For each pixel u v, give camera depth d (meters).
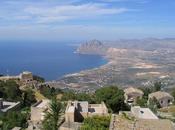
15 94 103.19
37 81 143.38
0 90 102.81
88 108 66.50
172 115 87.25
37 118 69.31
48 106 68.31
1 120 68.81
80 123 50.09
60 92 128.88
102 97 83.38
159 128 30.41
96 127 40.41
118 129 30.19
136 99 128.75
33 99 105.31
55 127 49.81
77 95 97.50
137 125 30.44
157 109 106.50
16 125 66.38
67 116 54.28
